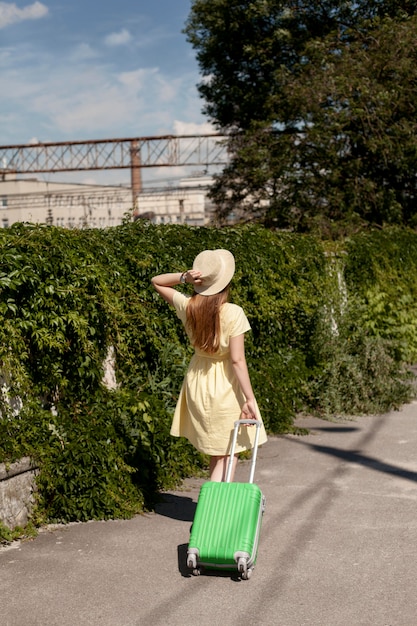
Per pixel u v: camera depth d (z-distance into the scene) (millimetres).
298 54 25000
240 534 4098
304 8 26062
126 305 6305
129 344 6391
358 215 21750
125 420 5750
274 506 5496
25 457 5000
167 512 5414
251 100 26828
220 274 4559
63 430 5320
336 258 10695
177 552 4590
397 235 12758
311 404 9086
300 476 6312
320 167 22719
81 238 5930
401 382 10391
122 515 5246
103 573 4258
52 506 5148
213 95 28828
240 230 8508
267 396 7898
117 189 82875
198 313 4559
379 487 5949
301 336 9453
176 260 6969
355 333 9977
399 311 11836
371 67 21906
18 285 4922
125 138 54281
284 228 24125
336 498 5664
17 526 4891
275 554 4531
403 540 4734
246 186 26391
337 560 4418
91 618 3686
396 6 24875
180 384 6637
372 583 4078
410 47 21672
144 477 5688
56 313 5250
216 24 26516
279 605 3814
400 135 21328
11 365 4957
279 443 7531
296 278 9453
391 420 8602
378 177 23094
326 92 21984
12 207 79875
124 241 6566
